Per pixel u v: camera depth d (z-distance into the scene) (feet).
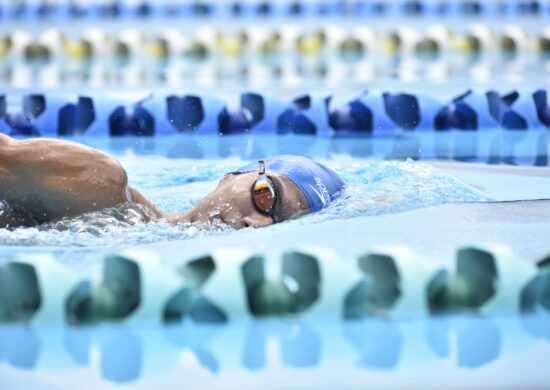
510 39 97.14
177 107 63.82
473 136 60.34
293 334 22.41
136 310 23.13
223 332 22.57
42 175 31.04
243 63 89.66
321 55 94.89
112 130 61.93
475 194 38.24
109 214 31.65
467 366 20.10
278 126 63.16
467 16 108.17
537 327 22.98
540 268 25.77
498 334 22.44
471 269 25.49
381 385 19.01
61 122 61.87
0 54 90.58
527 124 63.87
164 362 20.39
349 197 36.65
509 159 50.72
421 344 21.66
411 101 64.85
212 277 23.68
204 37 95.61
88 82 75.25
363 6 110.63
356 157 51.55
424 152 53.67
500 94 66.33
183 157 52.03
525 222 32.35
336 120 63.72
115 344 21.66
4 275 23.71
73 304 23.76
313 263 25.05
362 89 71.10
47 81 75.61
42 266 23.82
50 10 107.34
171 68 85.76
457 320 23.72
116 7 107.96
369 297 25.11
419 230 31.09
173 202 38.24
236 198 32.86
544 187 41.14
